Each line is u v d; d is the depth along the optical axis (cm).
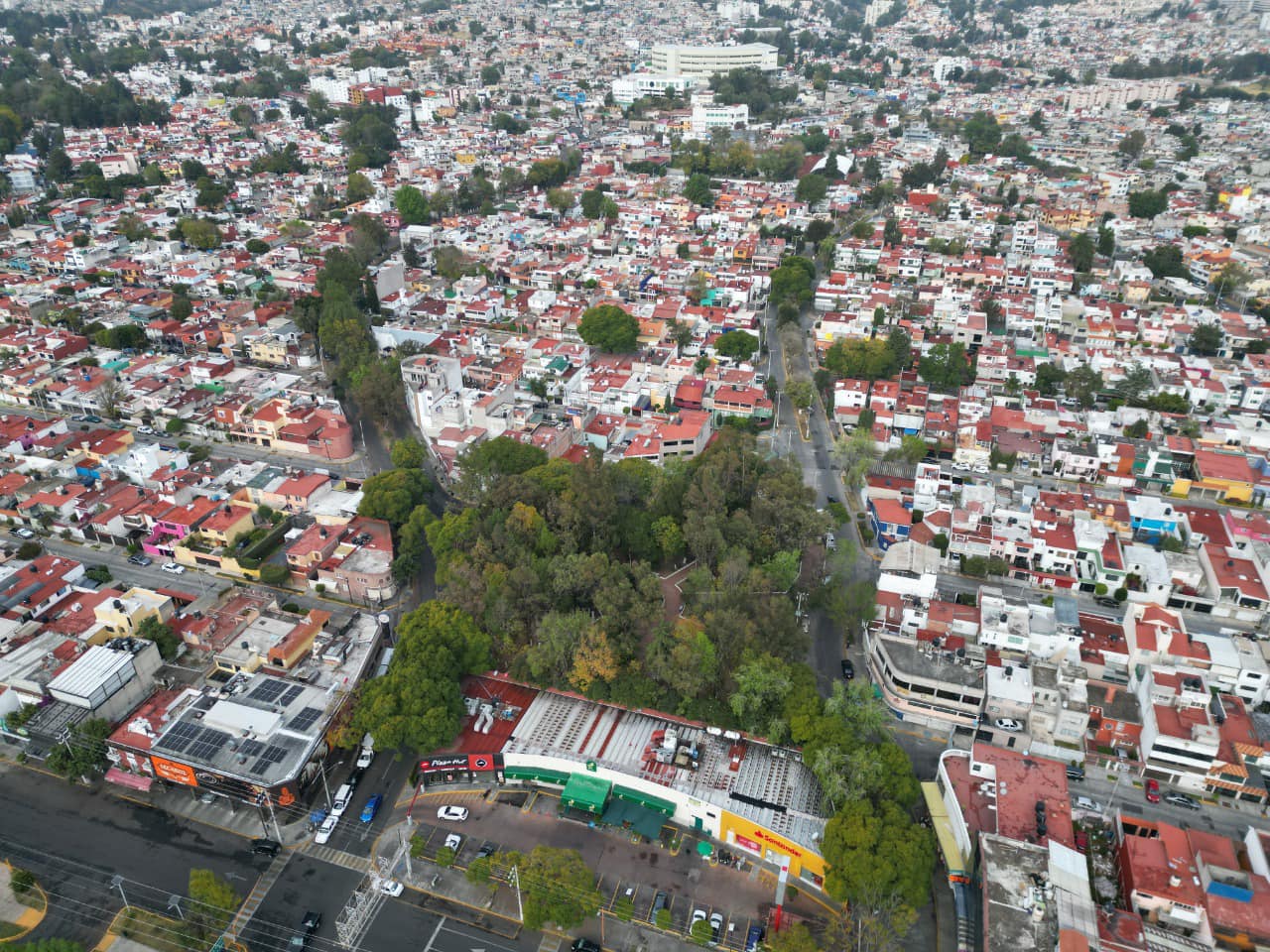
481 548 18350
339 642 17075
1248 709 16100
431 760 14988
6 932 12538
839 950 12319
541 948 12512
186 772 14325
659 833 14138
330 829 14212
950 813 13888
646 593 17362
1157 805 14638
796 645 16612
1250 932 11644
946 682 15800
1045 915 11619
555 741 15300
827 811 13900
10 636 17012
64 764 14688
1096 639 17150
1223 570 19375
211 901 12512
